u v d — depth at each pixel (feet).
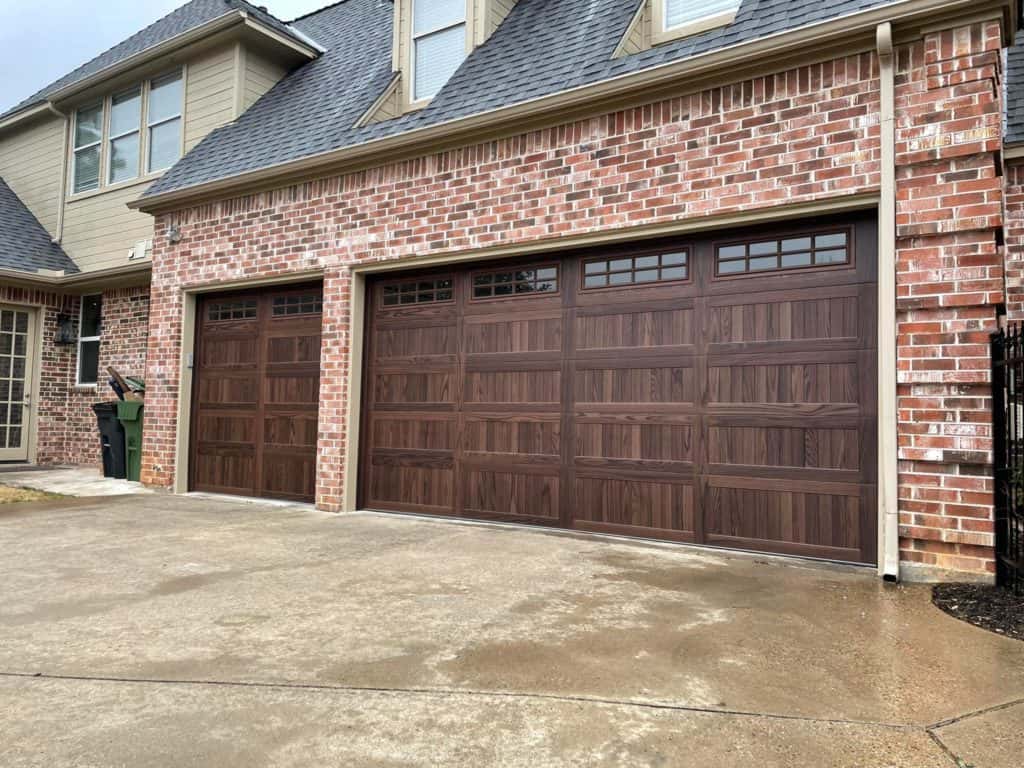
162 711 7.97
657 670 9.30
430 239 21.54
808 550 16.06
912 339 14.40
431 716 7.91
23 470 34.37
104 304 36.83
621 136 18.35
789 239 16.67
